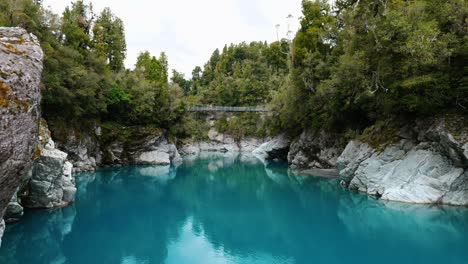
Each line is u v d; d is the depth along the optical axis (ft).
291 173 128.16
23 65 25.61
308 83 117.70
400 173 73.92
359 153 86.12
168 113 172.65
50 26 109.09
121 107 151.53
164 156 163.12
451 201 66.23
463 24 62.34
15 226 59.21
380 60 73.31
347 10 94.79
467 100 64.39
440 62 64.39
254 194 94.27
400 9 68.33
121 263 46.68
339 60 94.43
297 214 71.82
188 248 53.21
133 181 113.80
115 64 183.42
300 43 127.03
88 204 79.77
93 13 169.07
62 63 109.40
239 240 57.06
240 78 305.53
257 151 238.89
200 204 82.94
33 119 25.35
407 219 61.46
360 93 85.92
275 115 167.73
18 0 93.76
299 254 50.01
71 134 118.11
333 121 115.85
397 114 82.43
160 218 70.44
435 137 68.54
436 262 44.16
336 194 86.58
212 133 286.87
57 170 68.18
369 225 60.44
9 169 23.11
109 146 144.56
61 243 54.03
